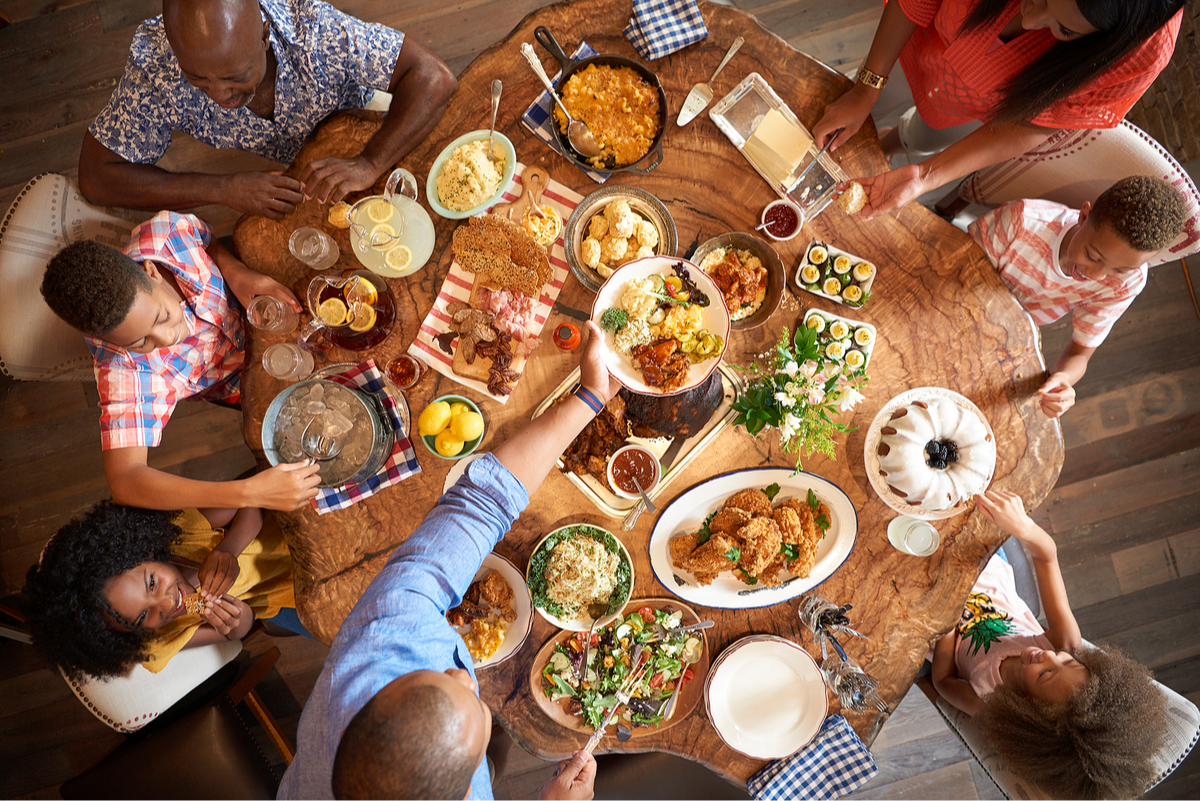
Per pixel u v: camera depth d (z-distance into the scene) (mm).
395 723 1115
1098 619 3311
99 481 3289
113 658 2160
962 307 2117
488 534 1367
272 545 2467
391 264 2004
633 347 1937
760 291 2021
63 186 2193
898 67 2451
